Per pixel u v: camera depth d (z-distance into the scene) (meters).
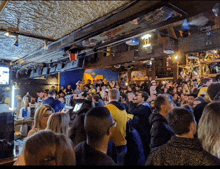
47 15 1.26
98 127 1.06
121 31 1.45
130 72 9.95
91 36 1.44
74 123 1.85
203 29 2.66
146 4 0.95
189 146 0.99
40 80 9.80
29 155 0.75
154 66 8.60
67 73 10.55
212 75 5.98
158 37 3.35
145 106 2.65
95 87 7.11
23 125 3.08
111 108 2.18
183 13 1.04
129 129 2.19
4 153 1.75
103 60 4.59
